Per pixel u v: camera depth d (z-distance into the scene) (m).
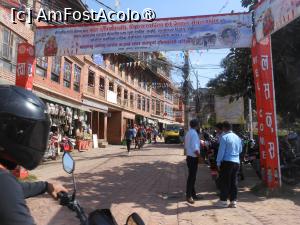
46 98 20.56
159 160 19.62
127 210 8.38
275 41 11.67
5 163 2.13
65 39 12.19
